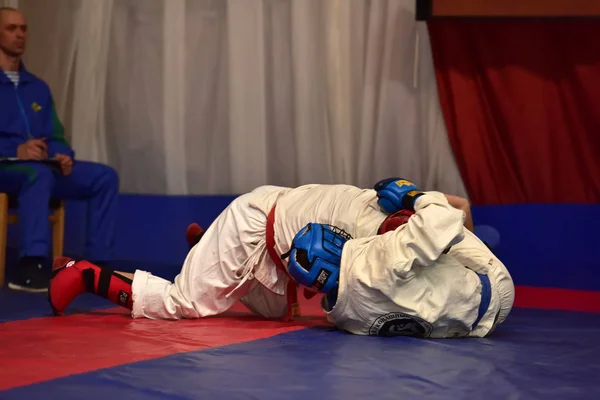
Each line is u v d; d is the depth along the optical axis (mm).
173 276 7379
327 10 8320
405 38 8109
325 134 8422
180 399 2225
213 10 8836
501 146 7859
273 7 8625
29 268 6215
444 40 7902
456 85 7883
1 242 6629
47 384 2385
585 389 2496
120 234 8836
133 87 9008
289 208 4027
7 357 2857
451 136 7945
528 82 7742
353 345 3266
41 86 7500
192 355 2941
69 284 4219
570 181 7723
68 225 8672
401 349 3182
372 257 3430
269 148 8695
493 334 3795
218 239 4148
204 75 8875
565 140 7723
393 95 8141
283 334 3578
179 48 8820
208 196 8688
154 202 8828
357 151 8305
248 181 8648
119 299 4176
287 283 4117
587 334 3930
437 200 3471
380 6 8172
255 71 8617
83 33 9062
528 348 3330
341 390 2393
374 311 3443
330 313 3596
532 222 7633
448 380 2574
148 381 2449
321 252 3488
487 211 7785
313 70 8438
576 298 6316
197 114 8883
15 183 6590
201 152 8891
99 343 3219
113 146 9102
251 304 4414
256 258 4059
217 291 4148
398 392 2385
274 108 8664
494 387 2490
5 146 7086
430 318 3396
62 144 7477
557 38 7688
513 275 7688
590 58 7574
